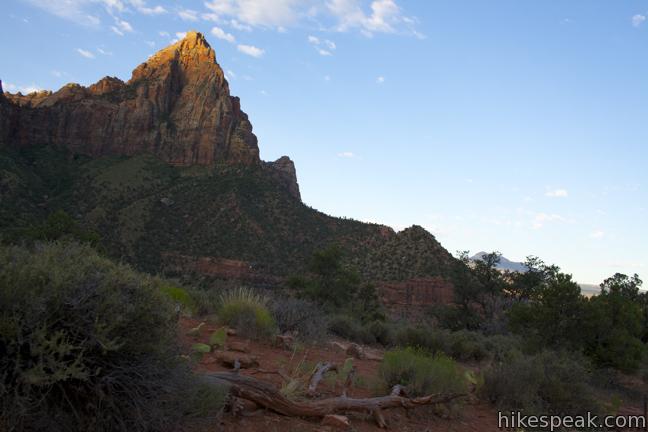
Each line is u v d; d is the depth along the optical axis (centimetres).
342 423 543
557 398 864
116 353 361
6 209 8438
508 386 858
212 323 1093
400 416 657
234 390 514
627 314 1848
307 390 640
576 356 1522
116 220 9850
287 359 861
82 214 10069
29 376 306
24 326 321
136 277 398
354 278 4481
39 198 10412
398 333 1723
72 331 343
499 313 4819
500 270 5125
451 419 709
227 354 731
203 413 429
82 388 350
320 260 4372
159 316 382
